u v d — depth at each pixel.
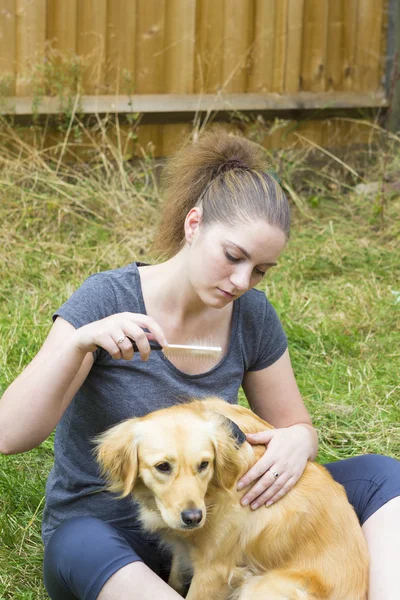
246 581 2.73
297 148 8.33
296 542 2.76
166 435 2.63
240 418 2.88
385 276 6.52
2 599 3.08
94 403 2.84
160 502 2.62
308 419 3.22
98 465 2.85
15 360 4.80
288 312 5.66
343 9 8.44
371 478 2.99
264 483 2.76
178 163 3.03
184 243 2.98
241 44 7.73
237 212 2.69
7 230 6.34
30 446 2.69
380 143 8.90
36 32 6.61
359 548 2.77
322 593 2.66
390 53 8.86
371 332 5.60
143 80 7.25
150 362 2.84
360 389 4.70
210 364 2.94
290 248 6.87
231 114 7.61
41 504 3.62
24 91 6.68
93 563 2.60
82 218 6.61
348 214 7.82
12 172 6.60
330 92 8.39
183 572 2.92
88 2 6.80
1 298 5.73
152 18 7.17
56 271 6.06
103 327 2.56
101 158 7.12
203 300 2.76
